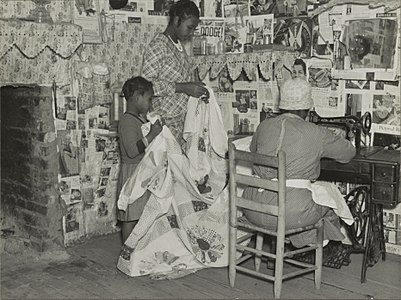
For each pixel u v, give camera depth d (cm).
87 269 355
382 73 366
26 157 389
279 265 303
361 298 313
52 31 360
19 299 314
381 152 349
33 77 363
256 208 305
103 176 416
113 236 418
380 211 359
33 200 387
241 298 312
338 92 387
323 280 336
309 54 395
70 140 393
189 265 349
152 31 430
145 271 342
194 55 450
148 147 343
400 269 354
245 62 411
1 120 405
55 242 385
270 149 305
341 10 377
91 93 398
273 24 412
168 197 340
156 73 375
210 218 363
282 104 311
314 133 301
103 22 400
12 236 402
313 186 310
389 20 359
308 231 320
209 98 378
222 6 439
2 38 345
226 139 382
